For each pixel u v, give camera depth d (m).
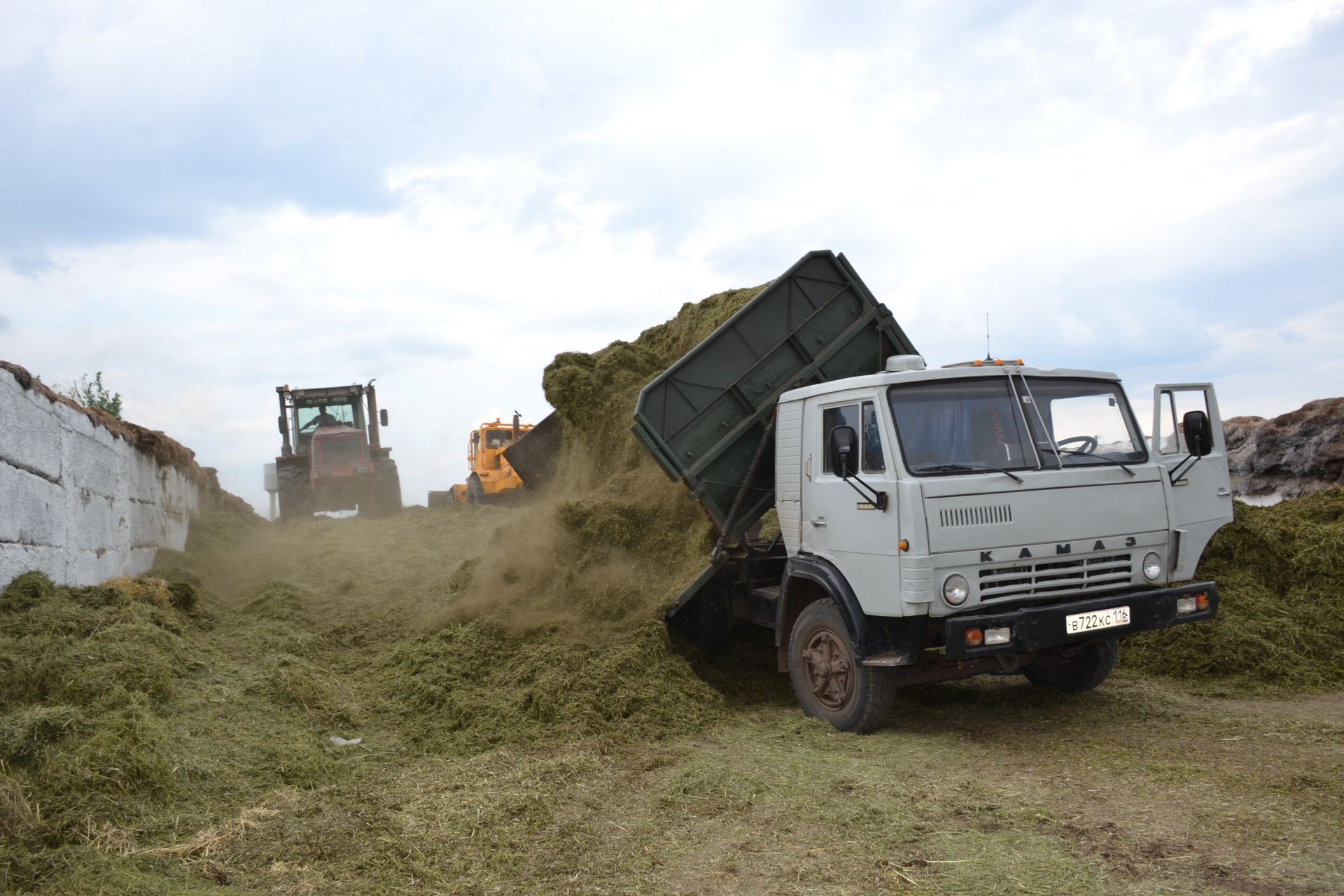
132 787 4.20
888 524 5.27
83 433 8.48
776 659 7.75
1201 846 3.63
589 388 9.31
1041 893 3.29
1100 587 5.45
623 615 7.38
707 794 4.64
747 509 7.27
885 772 4.84
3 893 3.23
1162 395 5.96
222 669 6.66
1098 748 5.15
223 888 3.52
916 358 6.29
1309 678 6.54
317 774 5.07
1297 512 9.14
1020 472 5.38
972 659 5.92
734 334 7.27
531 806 4.47
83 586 7.68
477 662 7.12
